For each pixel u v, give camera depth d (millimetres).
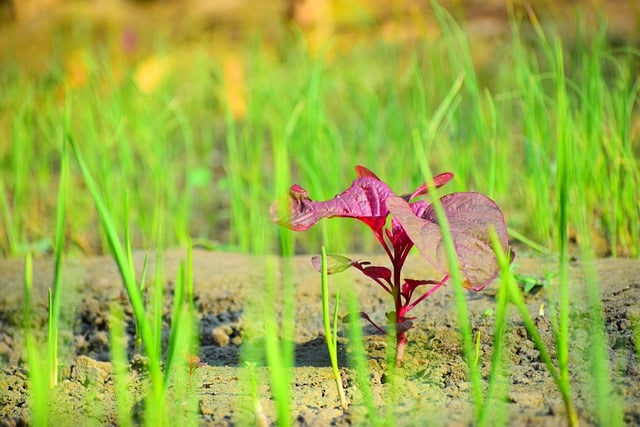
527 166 1253
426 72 1811
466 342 900
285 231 1066
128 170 1426
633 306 1024
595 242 1199
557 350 959
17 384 1014
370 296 1106
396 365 984
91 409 964
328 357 1010
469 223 933
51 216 1528
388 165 1438
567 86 1480
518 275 1080
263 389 970
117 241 917
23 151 1549
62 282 1194
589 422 896
